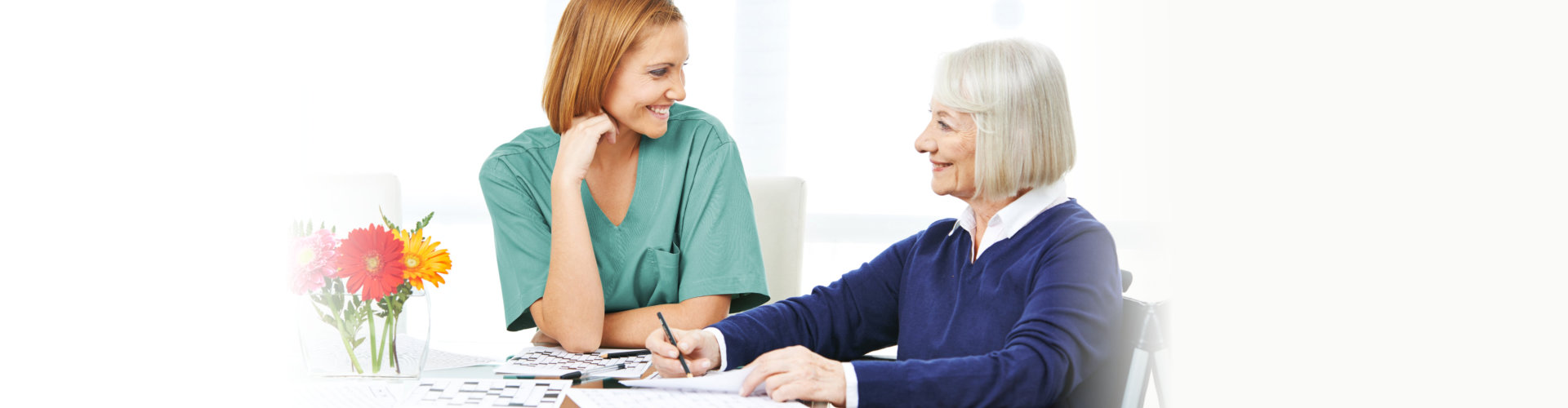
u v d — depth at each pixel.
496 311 2.91
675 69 1.36
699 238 1.42
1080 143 2.34
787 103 2.82
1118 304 1.01
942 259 1.17
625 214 1.46
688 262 1.42
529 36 2.84
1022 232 1.08
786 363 0.96
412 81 2.85
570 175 1.33
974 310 1.09
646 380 1.01
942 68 1.07
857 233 2.82
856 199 2.82
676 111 1.52
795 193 1.80
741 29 2.81
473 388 1.00
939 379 0.95
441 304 2.91
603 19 1.32
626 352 1.27
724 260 1.42
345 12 2.79
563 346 1.33
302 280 1.00
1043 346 0.97
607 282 1.46
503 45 2.85
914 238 1.26
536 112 2.85
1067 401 1.04
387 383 1.02
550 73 1.38
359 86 2.82
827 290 1.26
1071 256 1.02
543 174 1.46
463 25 2.85
